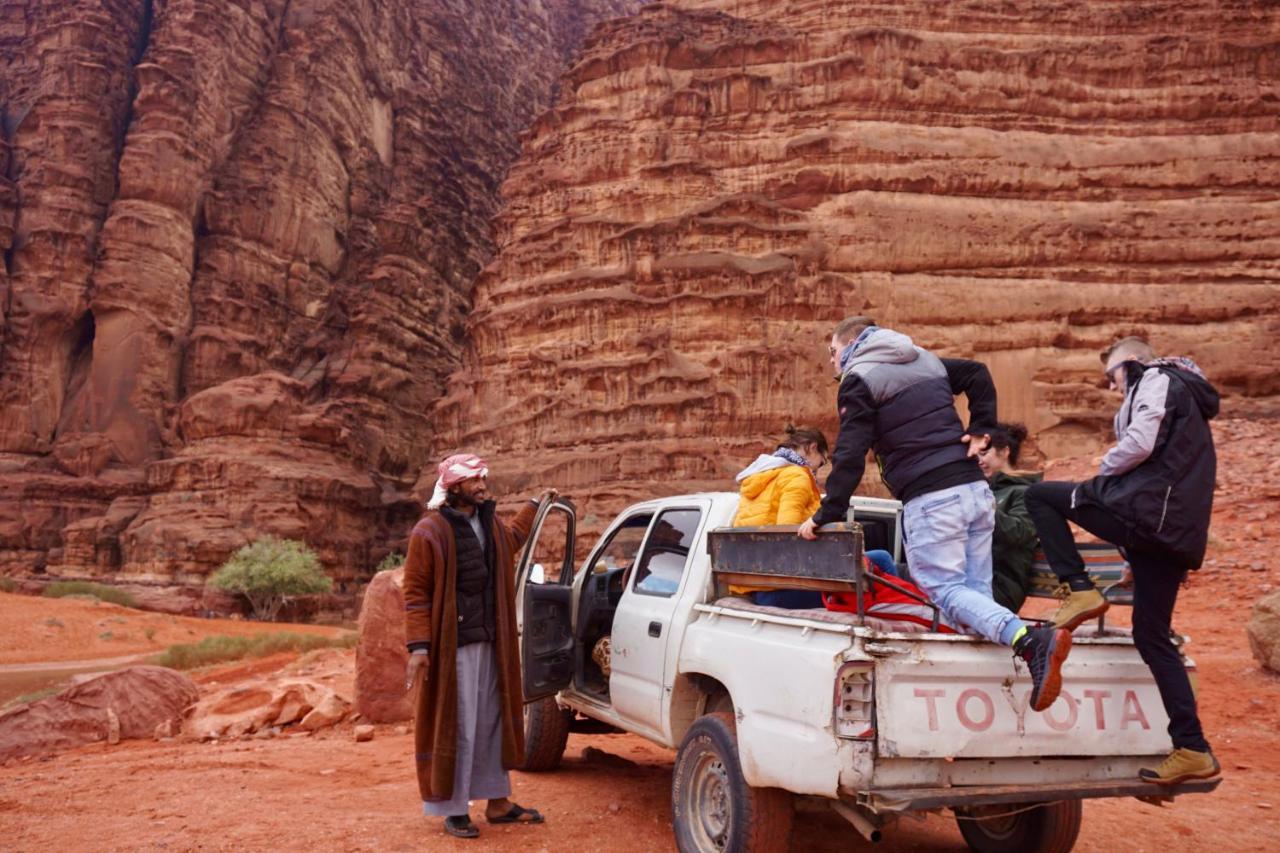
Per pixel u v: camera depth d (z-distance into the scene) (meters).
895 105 51.91
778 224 50.16
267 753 8.57
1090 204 49.94
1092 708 4.24
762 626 4.49
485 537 5.54
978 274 48.78
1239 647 12.05
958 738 3.89
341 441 64.88
